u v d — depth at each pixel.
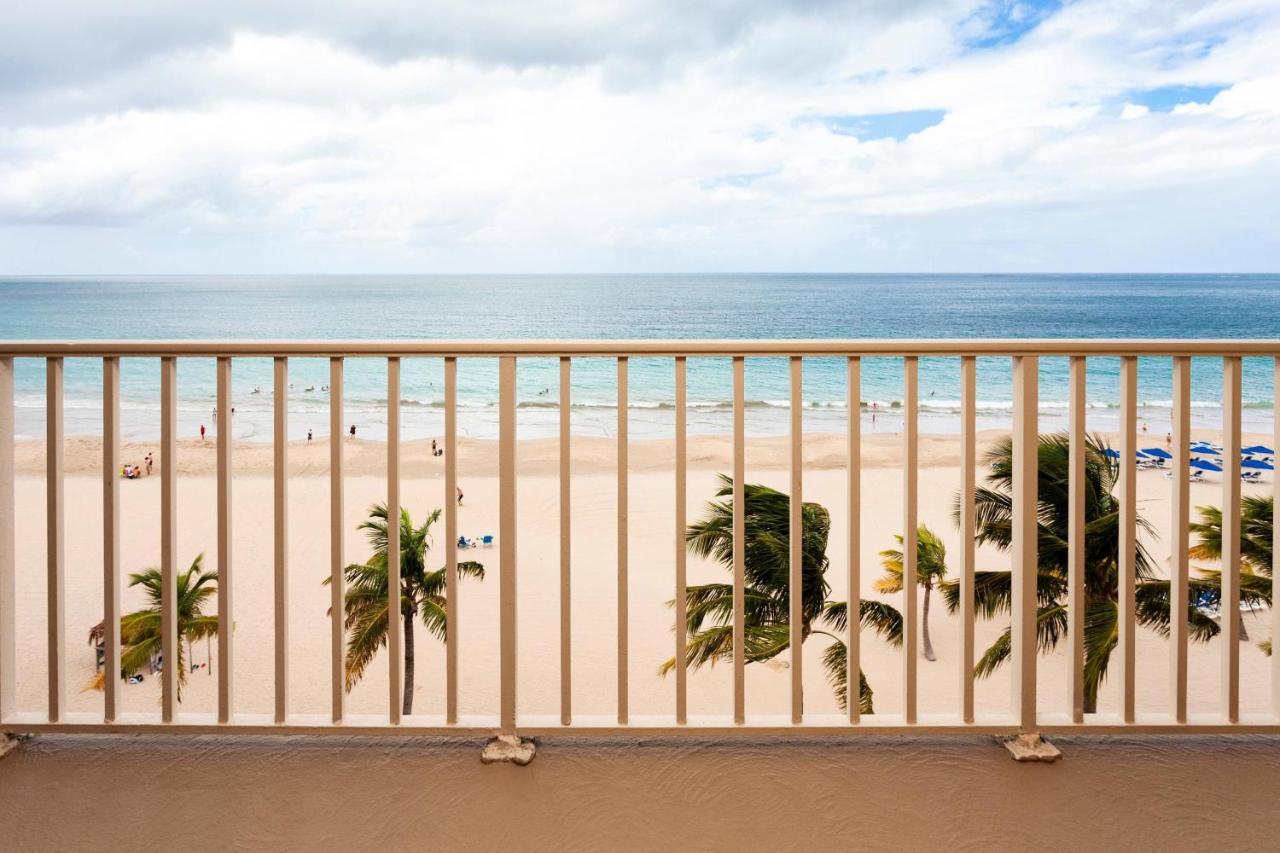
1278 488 1.86
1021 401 1.81
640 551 14.54
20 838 1.60
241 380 30.48
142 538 15.16
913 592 1.85
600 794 1.71
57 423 1.83
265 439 23.25
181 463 20.38
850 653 1.85
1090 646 6.69
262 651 11.52
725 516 7.27
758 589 7.22
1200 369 29.36
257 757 1.83
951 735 1.89
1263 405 25.58
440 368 32.78
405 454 21.42
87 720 1.87
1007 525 7.29
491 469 19.86
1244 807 1.68
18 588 12.85
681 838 1.60
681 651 1.84
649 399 27.27
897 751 1.85
